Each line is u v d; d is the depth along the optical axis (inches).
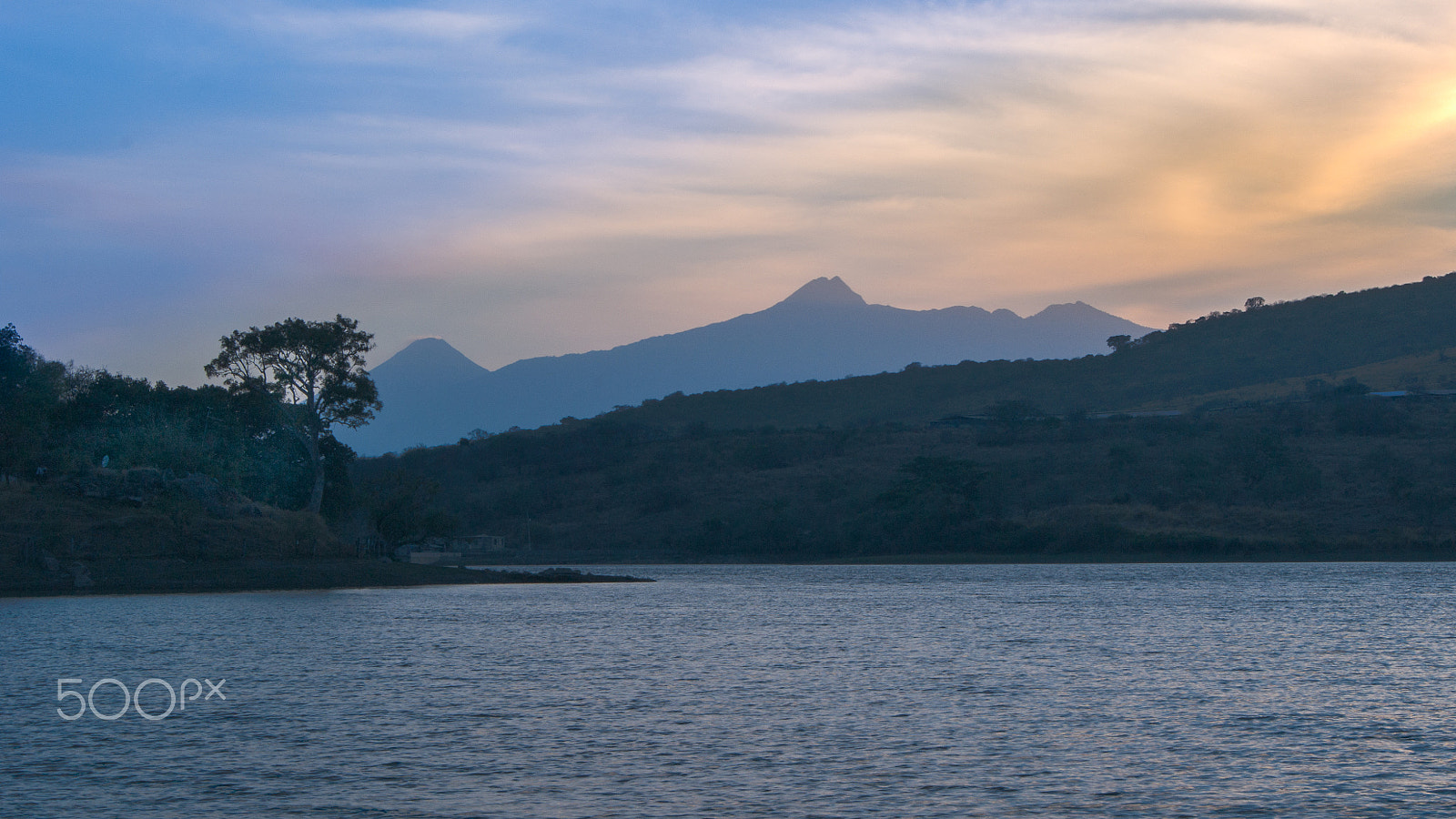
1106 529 5516.7
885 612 2696.9
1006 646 1945.1
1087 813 897.5
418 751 1105.4
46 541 3097.9
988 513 6028.5
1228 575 4178.2
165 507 3415.4
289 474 4099.4
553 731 1199.6
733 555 6181.1
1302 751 1103.0
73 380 4448.8
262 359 3937.0
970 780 994.1
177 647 1881.2
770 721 1254.9
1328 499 5723.4
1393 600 2930.6
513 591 3602.4
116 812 903.1
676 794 948.6
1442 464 5959.6
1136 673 1606.8
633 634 2159.2
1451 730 1199.6
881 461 7519.7
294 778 1002.7
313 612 2623.0
